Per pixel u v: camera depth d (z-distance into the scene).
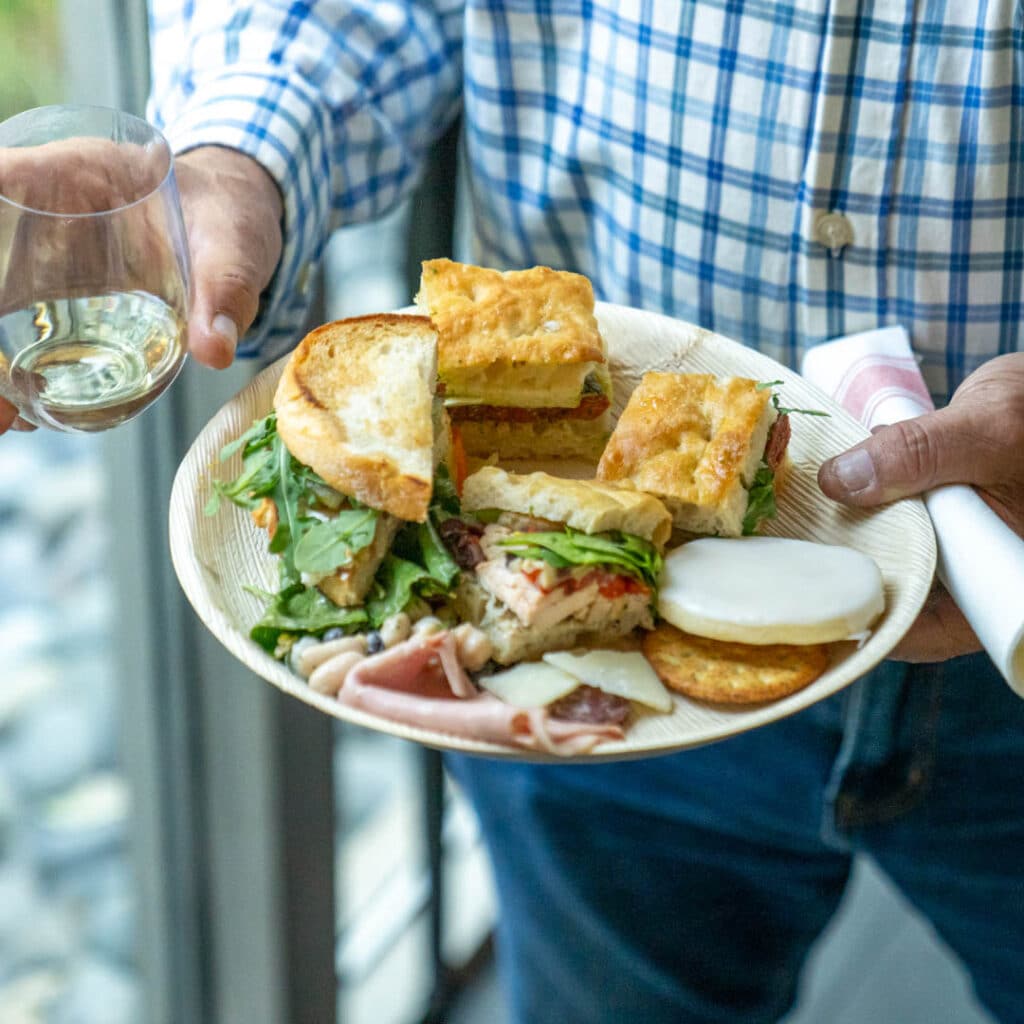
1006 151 1.51
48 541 2.24
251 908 2.49
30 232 1.13
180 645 2.27
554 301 1.51
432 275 1.52
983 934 2.13
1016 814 1.92
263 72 1.65
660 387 1.40
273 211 1.57
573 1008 2.41
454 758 2.27
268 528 1.27
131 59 1.89
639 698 1.17
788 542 1.30
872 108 1.53
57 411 1.19
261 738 2.29
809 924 2.30
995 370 1.41
